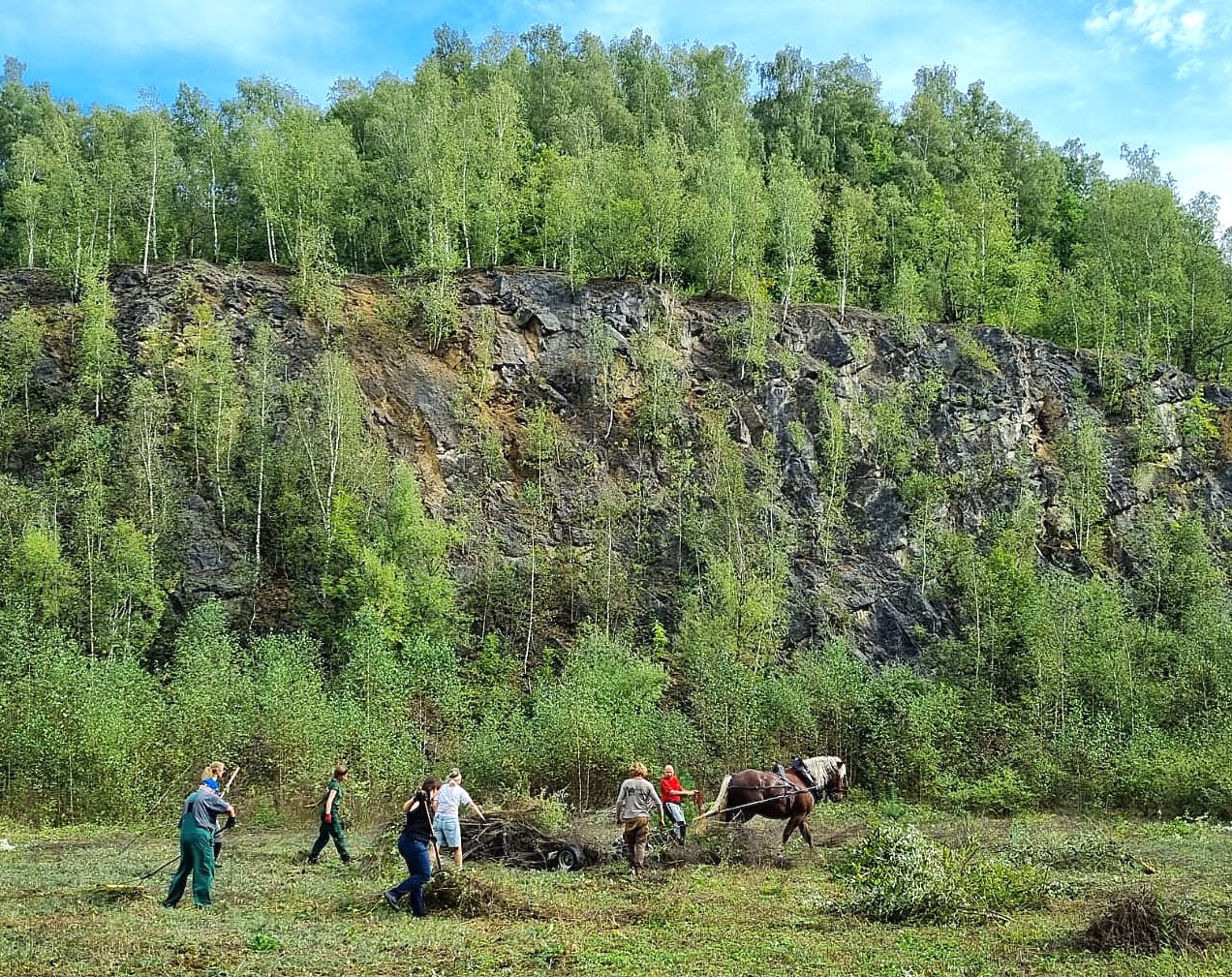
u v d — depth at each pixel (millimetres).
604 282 52281
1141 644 38562
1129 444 54156
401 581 37500
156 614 36188
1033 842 19281
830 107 80062
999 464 51688
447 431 46000
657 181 56594
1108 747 30453
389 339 48438
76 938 11070
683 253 58031
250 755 26406
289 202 57000
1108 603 40594
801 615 43219
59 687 25234
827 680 33688
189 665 30125
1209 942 11039
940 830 23203
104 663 28594
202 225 59250
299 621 38812
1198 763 28125
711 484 46469
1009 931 12055
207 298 47906
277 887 14844
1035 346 56281
